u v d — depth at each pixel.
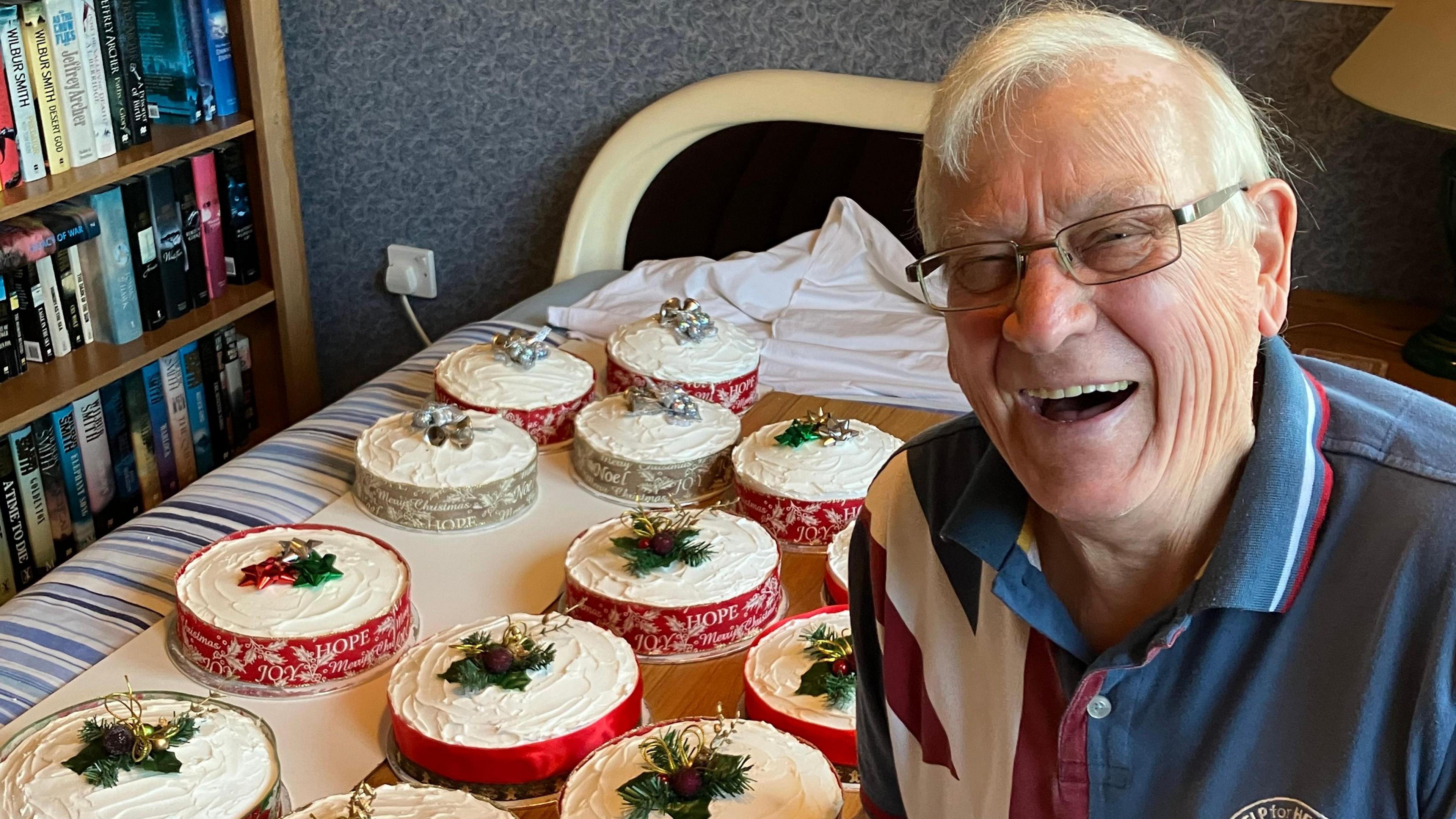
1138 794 0.71
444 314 2.88
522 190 2.71
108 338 2.40
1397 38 1.79
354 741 1.17
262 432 2.87
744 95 2.39
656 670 1.27
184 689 1.24
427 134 2.71
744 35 2.42
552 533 1.51
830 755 1.12
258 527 1.42
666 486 1.57
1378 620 0.65
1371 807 0.65
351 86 2.71
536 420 1.69
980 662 0.81
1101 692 0.71
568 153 2.64
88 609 1.36
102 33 2.26
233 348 2.72
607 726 1.12
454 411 1.59
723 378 1.78
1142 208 0.66
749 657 1.22
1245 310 0.69
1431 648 0.63
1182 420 0.68
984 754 0.81
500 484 1.51
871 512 0.89
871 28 2.33
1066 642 0.75
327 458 1.67
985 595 0.80
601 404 1.69
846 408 1.85
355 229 2.85
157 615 1.36
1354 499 0.68
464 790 1.08
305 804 1.08
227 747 1.07
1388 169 2.12
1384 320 2.11
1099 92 0.66
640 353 1.80
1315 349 1.99
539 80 2.59
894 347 2.07
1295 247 2.23
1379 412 0.72
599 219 2.56
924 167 0.73
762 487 1.49
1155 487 0.70
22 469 2.25
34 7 2.11
